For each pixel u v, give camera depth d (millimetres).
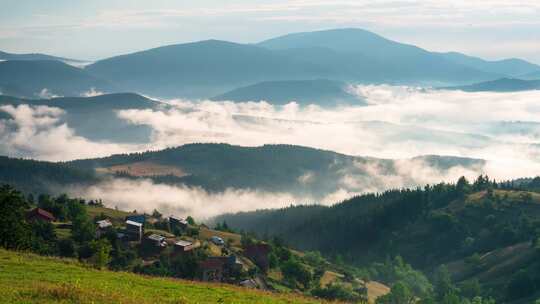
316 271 183250
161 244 157000
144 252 155125
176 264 143375
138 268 135125
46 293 47438
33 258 72000
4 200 92812
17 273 60094
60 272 63312
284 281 160500
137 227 164625
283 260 185500
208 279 139625
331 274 194750
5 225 91938
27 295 46844
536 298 179750
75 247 143125
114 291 52969
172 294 56594
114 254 142500
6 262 65562
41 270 63094
